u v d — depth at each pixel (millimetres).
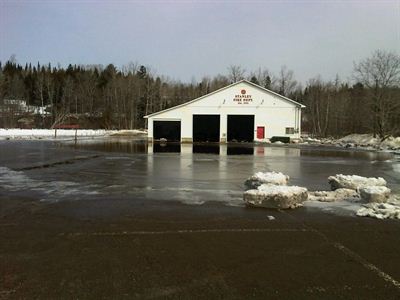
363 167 19594
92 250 5703
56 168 16969
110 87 91125
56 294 4215
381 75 47938
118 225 7168
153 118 48750
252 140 47844
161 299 4121
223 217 7918
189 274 4824
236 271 4938
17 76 99438
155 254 5562
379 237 6574
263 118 47688
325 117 69375
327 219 7852
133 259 5340
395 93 47125
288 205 8867
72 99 91875
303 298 4180
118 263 5176
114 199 9797
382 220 7805
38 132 60188
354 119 61406
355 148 37531
